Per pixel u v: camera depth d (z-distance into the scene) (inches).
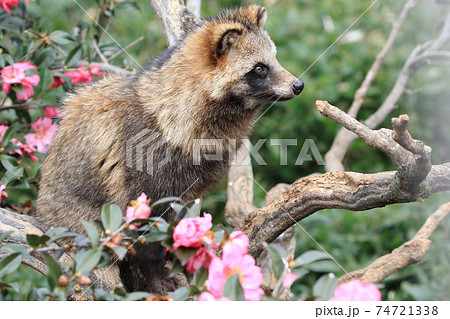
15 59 177.6
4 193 155.0
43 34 178.4
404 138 95.2
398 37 261.3
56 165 146.1
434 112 246.4
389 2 268.5
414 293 184.1
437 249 194.9
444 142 241.3
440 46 197.3
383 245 207.2
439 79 248.8
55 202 144.9
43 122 173.3
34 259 133.9
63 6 262.1
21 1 189.9
